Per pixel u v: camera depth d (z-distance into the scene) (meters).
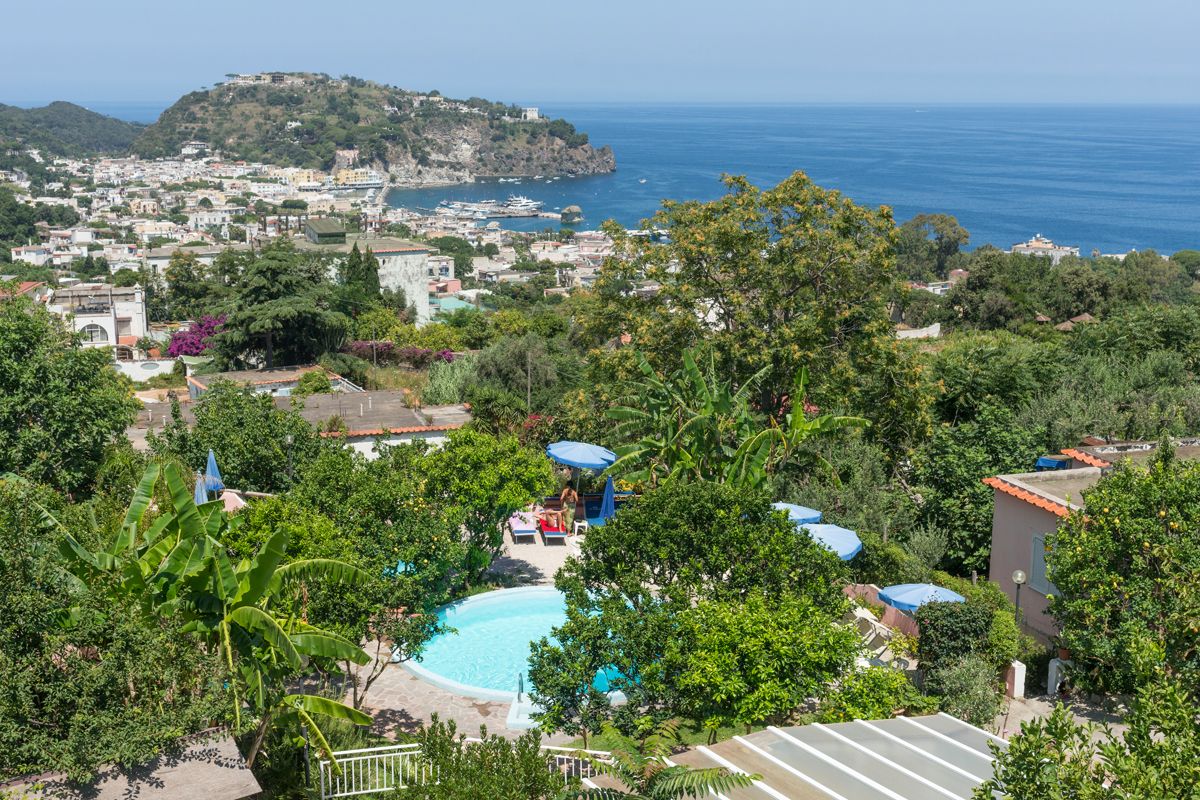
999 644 20.00
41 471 26.72
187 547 14.09
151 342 87.56
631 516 19.25
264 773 15.68
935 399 38.31
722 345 37.03
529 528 32.09
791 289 38.94
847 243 37.28
